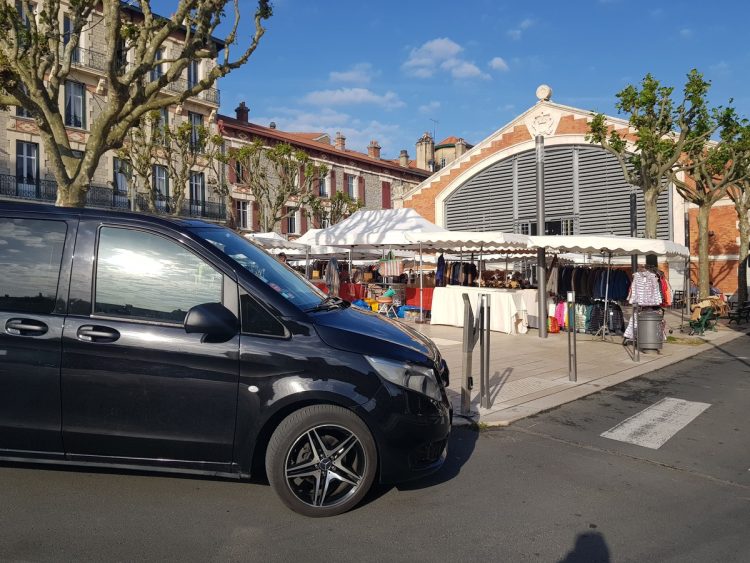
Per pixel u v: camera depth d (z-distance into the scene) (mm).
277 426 3344
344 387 3275
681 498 3857
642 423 5770
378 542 3086
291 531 3166
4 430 3320
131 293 3441
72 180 8531
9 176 25016
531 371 8461
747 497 3898
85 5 9195
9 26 8422
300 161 27578
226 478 3668
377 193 46094
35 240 3518
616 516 3537
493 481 4094
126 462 3357
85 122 27812
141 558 2824
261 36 9273
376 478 3992
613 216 24984
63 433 3322
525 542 3152
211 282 3463
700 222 16828
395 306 15086
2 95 8586
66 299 3404
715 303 15766
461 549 3049
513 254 19656
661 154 13414
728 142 15391
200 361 3287
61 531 3068
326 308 3828
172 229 3559
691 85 13070
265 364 3283
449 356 9531
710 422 5844
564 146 26234
